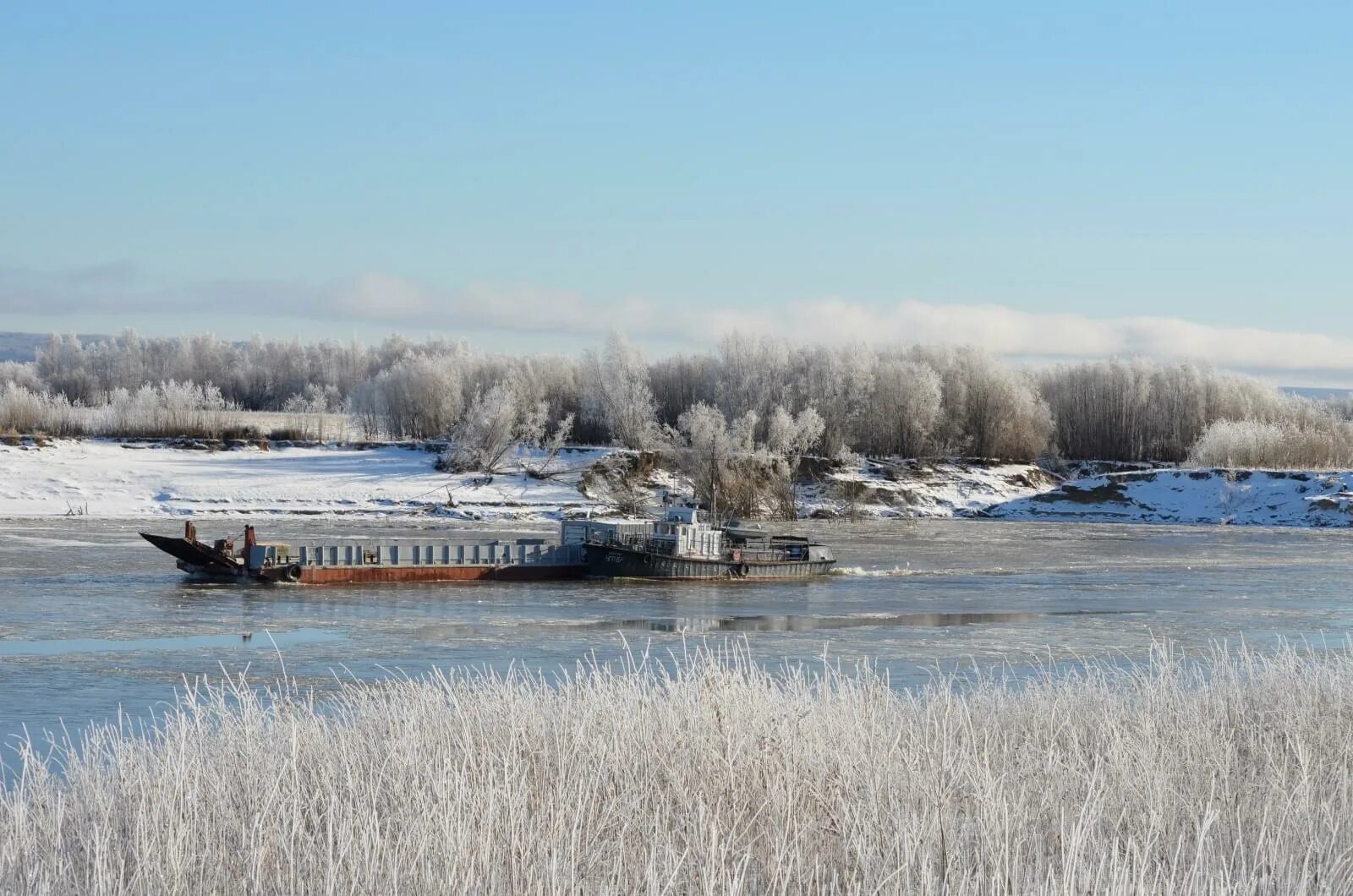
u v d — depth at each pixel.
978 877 11.01
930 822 12.45
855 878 11.40
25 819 13.49
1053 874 10.76
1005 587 67.81
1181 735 17.08
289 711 17.67
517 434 126.12
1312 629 50.56
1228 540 103.81
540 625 50.66
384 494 109.62
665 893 10.73
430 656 41.22
